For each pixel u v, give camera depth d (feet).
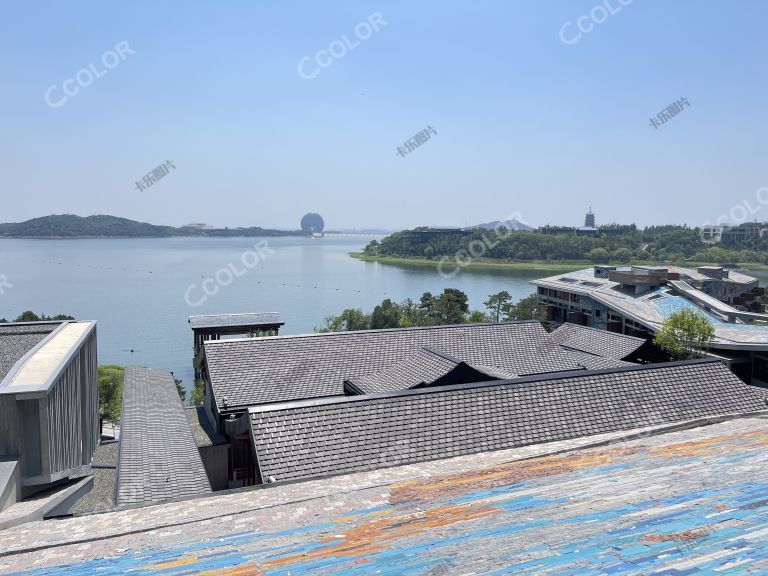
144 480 51.29
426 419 51.37
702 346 134.51
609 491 21.85
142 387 84.69
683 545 16.19
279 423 48.70
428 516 21.07
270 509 24.22
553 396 56.44
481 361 77.77
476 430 50.98
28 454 46.57
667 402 58.29
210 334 133.08
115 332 254.27
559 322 230.07
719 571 14.53
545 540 17.47
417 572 16.10
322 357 75.51
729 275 271.28
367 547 18.45
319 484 30.25
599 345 92.43
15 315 291.58
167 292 384.68
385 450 47.55
